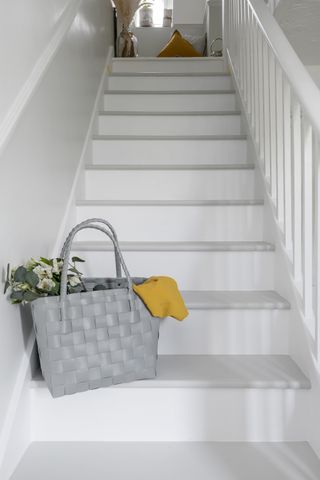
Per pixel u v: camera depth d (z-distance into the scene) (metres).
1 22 1.50
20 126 1.67
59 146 2.26
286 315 2.01
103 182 2.82
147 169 2.81
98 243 2.29
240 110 3.31
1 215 1.49
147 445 1.74
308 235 1.83
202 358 1.97
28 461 1.63
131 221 2.53
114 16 4.86
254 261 2.27
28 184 1.77
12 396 1.61
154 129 3.32
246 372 1.83
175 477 1.54
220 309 2.00
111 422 1.76
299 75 1.88
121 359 1.70
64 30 2.24
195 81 3.78
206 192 2.81
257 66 2.73
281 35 2.14
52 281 1.67
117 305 1.70
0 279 1.50
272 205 2.33
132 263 2.26
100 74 3.56
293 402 1.77
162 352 2.03
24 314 1.75
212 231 2.52
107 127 3.32
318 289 1.67
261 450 1.71
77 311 1.64
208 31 4.78
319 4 2.59
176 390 1.76
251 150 2.90
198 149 3.07
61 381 1.62
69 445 1.74
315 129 1.62
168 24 5.64
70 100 2.51
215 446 1.74
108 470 1.58
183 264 2.26
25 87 1.72
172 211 2.52
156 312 1.71
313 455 1.68
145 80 3.78
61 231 2.27
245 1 3.14
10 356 1.60
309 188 1.81
